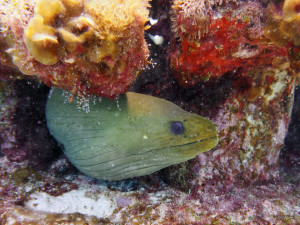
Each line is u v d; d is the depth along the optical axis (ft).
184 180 1.17
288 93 1.24
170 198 1.11
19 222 0.86
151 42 1.23
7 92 1.18
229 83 1.17
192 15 0.93
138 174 1.14
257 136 1.24
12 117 1.19
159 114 1.05
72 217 0.94
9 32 0.86
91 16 0.77
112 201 1.08
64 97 1.11
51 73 0.89
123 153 1.07
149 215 0.99
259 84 1.18
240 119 1.20
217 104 1.18
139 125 1.04
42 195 1.04
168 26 1.16
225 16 0.93
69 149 1.18
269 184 1.26
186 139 1.01
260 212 1.02
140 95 1.09
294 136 1.74
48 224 0.88
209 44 1.00
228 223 0.97
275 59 1.08
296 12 0.86
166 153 1.04
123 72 0.92
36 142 1.23
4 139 1.18
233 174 1.18
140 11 0.82
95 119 1.08
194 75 1.14
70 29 0.78
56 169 1.25
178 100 1.26
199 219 0.98
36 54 0.78
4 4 0.81
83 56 0.82
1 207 0.92
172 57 1.13
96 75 0.88
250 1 0.94
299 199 1.16
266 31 0.95
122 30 0.80
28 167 1.17
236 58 1.06
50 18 0.77
